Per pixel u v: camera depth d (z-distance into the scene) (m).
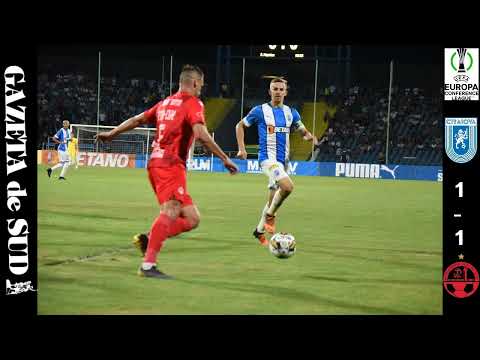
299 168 69.56
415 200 35.00
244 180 51.72
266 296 11.06
